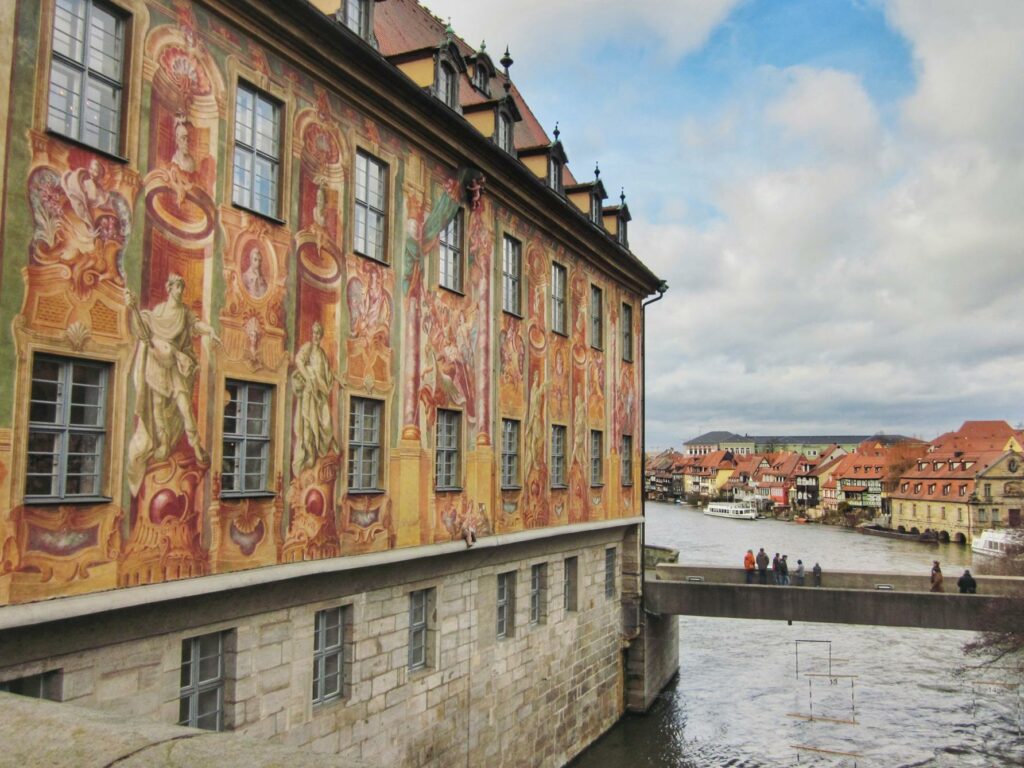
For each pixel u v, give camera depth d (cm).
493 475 1883
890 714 2983
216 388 1139
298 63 1305
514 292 2047
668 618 3209
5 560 874
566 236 2284
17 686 930
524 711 2027
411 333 1584
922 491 10819
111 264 997
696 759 2469
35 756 466
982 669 3578
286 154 1286
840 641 4247
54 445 941
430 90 1677
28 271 904
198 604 1110
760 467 18238
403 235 1570
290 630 1286
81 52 988
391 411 1514
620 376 2734
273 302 1245
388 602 1520
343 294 1398
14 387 888
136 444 1023
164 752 451
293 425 1276
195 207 1116
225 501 1148
